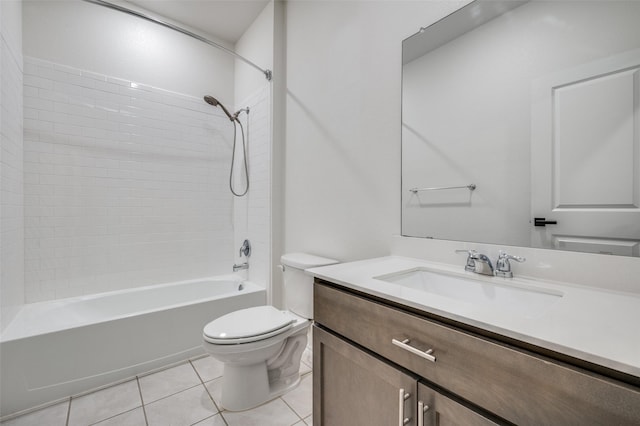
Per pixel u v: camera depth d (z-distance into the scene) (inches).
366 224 62.2
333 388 38.8
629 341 19.7
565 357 19.6
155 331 71.2
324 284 41.6
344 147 67.7
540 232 37.6
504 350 22.0
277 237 90.4
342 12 68.4
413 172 52.9
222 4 92.9
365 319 34.1
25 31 76.4
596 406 17.9
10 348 55.1
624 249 31.4
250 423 53.0
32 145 77.1
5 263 61.9
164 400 59.2
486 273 40.1
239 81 111.2
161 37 99.3
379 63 59.4
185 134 103.9
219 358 54.6
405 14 54.5
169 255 100.6
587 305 27.4
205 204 108.3
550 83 36.7
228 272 113.1
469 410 24.1
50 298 79.4
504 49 41.2
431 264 47.8
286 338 63.4
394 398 30.7
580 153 34.3
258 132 97.6
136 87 94.1
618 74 31.7
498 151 41.7
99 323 64.1
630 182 30.9
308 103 79.5
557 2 36.2
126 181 92.4
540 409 20.2
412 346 28.6
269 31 91.0
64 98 82.1
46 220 79.1
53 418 53.9
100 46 88.1
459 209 46.3
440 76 48.9
